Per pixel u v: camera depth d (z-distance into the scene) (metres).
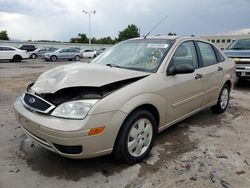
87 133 2.72
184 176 3.05
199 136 4.26
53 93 2.92
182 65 3.63
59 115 2.79
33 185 2.85
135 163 3.29
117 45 4.62
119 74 3.26
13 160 3.38
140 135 3.28
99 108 2.78
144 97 3.19
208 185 2.88
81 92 2.97
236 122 5.03
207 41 4.99
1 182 2.89
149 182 2.92
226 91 5.55
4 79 10.57
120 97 2.95
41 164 3.28
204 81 4.45
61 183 2.89
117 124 2.91
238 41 9.54
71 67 3.56
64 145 2.73
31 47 33.22
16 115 3.33
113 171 3.13
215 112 5.51
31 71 14.27
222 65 5.14
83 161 3.34
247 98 7.21
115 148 3.07
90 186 2.84
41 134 2.86
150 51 3.97
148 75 3.43
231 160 3.46
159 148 3.77
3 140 3.98
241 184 2.91
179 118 4.03
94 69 3.41
